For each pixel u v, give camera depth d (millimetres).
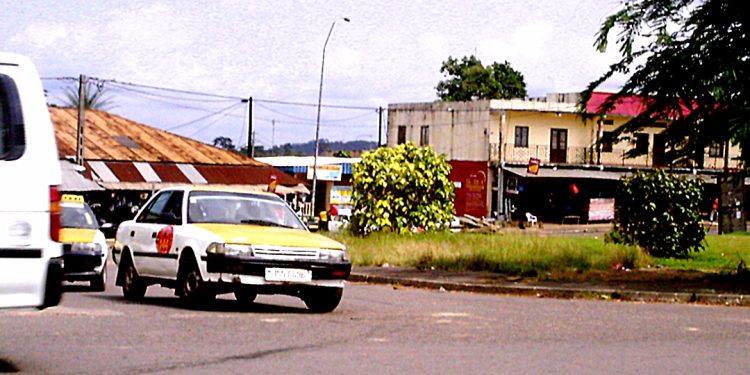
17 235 8102
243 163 52656
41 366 8516
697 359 9609
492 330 11594
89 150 47406
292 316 12844
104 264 18094
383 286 20188
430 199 29453
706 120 18656
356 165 29484
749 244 31688
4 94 8266
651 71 18641
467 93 77688
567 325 12289
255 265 12953
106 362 8727
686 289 17656
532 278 20125
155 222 15016
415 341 10469
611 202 64000
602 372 8727
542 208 64562
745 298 16562
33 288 8156
